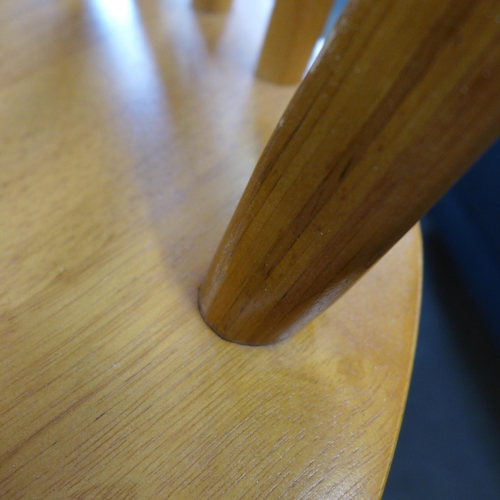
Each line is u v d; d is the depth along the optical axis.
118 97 0.16
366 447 0.11
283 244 0.09
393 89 0.07
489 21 0.06
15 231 0.13
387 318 0.13
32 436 0.10
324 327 0.13
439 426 0.28
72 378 0.11
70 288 0.12
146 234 0.13
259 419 0.11
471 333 0.31
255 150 0.16
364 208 0.08
